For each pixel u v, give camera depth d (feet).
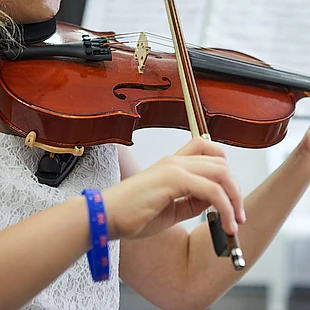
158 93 4.39
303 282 8.75
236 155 8.42
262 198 4.69
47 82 4.17
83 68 4.44
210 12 8.71
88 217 3.06
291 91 4.92
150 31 8.44
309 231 8.50
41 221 3.08
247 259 4.79
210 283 5.02
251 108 4.58
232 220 2.91
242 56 5.52
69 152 3.96
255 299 8.80
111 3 8.70
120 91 4.32
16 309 3.14
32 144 3.89
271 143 4.59
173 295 5.13
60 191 4.12
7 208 3.95
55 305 4.10
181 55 4.48
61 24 5.37
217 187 2.97
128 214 3.04
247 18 8.79
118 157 5.06
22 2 4.33
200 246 5.11
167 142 8.29
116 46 4.98
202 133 3.52
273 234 4.76
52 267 3.06
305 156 4.51
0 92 4.00
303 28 8.75
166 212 3.36
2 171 3.97
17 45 4.41
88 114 3.91
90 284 4.32
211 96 4.60
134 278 5.20
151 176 3.07
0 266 3.02
